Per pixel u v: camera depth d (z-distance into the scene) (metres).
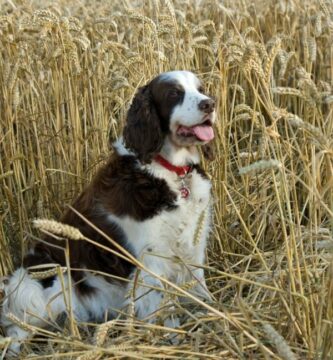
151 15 6.83
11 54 6.00
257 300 4.28
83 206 4.73
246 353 3.43
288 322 3.62
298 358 3.29
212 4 8.19
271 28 8.11
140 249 4.50
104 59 6.07
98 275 4.68
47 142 5.75
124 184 4.53
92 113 5.94
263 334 3.51
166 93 4.59
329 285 3.29
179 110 4.50
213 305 4.02
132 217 4.48
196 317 3.66
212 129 4.61
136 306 4.56
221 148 5.49
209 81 5.57
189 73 4.77
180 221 4.54
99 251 4.62
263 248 4.95
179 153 4.62
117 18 7.78
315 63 7.43
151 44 5.87
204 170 5.09
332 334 3.12
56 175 5.72
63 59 5.66
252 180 5.70
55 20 5.32
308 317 3.42
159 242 4.51
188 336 3.86
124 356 3.39
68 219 4.84
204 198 4.70
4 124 5.62
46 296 4.60
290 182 5.03
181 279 4.68
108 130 5.88
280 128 6.46
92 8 8.44
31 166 5.64
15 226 5.46
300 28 7.66
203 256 4.80
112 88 5.73
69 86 5.62
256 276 4.38
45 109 5.84
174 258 4.02
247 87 6.78
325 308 3.46
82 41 5.56
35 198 5.67
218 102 5.55
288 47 7.57
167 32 5.77
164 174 4.55
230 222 5.44
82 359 3.18
